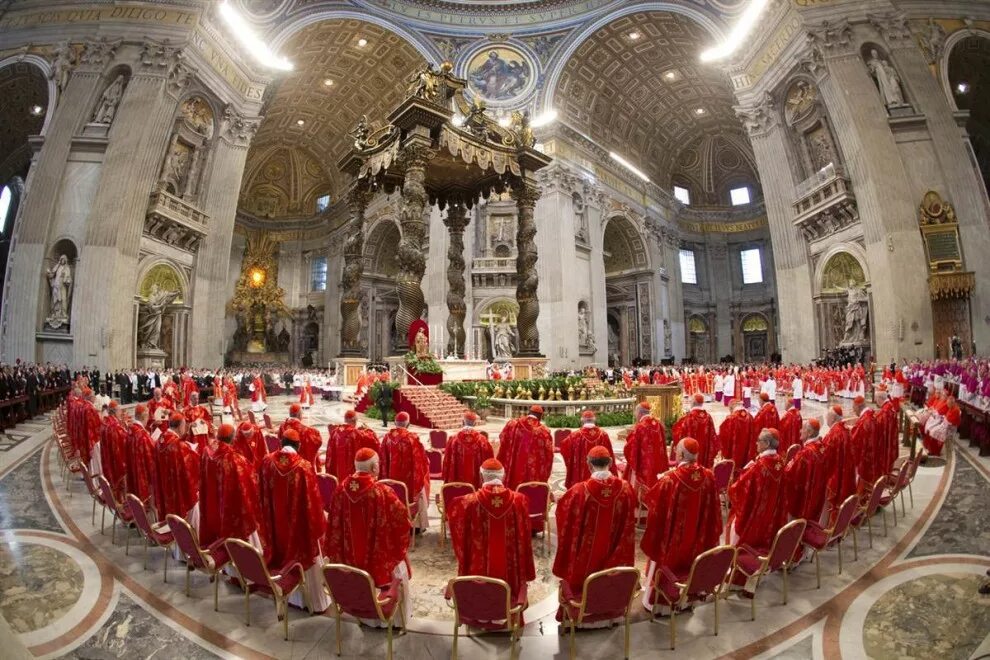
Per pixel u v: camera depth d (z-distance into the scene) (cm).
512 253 2884
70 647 342
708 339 3981
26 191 1864
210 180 2239
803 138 2227
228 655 334
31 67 1997
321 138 3659
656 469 594
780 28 2120
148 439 555
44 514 621
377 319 3575
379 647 344
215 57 2145
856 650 335
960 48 2025
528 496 504
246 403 1962
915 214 1844
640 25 2775
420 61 2934
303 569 376
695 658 328
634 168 3406
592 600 308
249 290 3750
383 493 346
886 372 1559
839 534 450
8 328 1784
